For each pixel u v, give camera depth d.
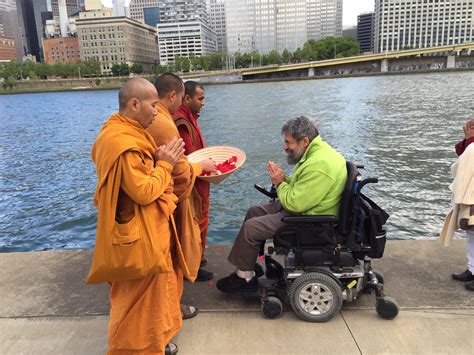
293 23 171.62
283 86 81.50
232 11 171.62
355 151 18.23
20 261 4.49
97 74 136.12
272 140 22.47
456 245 4.56
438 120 27.06
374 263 4.18
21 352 2.97
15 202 13.53
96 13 147.50
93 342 3.06
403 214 10.48
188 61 137.38
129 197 2.38
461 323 3.15
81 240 10.32
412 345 2.90
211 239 9.34
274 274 3.64
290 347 2.91
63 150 24.02
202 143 3.99
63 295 3.75
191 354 2.87
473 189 3.51
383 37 167.12
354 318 3.23
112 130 2.35
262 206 3.74
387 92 52.50
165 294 2.62
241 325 3.19
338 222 3.19
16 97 102.94
